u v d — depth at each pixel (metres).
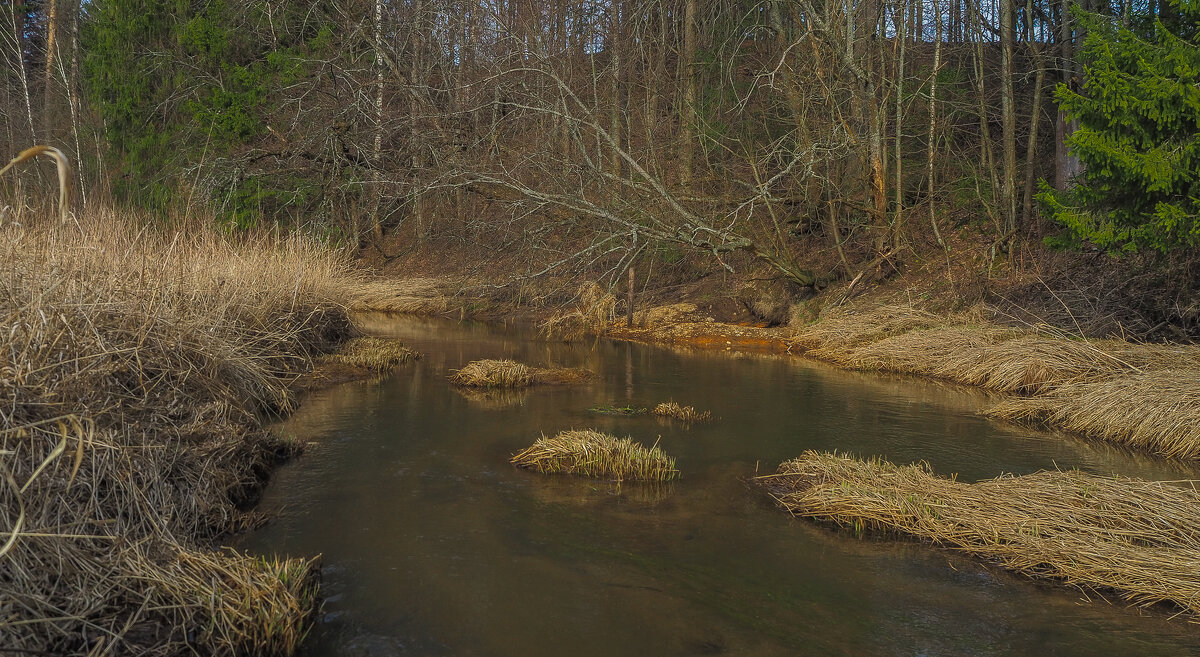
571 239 18.81
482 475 6.64
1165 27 9.72
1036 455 7.38
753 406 9.59
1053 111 17.83
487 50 20.89
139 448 4.75
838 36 14.99
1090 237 9.78
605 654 3.87
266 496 5.93
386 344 13.78
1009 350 10.95
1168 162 8.69
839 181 17.47
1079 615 4.32
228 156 22.23
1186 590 4.33
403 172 20.50
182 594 3.78
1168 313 10.67
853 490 5.86
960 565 4.96
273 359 10.21
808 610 4.36
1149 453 7.48
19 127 28.27
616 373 12.05
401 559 4.89
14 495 3.60
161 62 23.64
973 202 17.00
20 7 31.22
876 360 12.72
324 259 14.34
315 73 22.86
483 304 20.31
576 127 16.22
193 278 8.63
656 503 6.05
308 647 3.84
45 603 3.31
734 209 16.12
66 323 4.75
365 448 7.35
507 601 4.39
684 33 21.28
